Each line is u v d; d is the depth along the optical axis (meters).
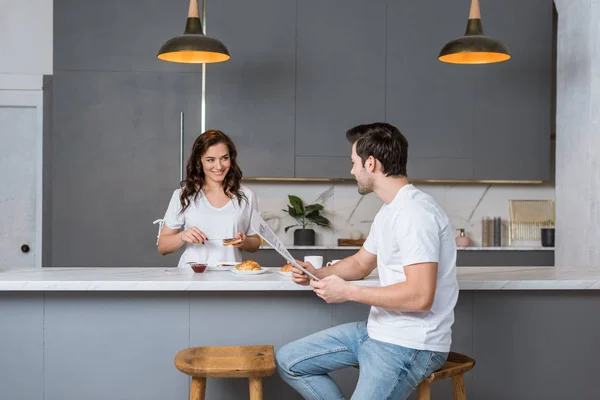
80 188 4.70
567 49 4.55
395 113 4.85
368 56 4.83
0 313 2.62
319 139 4.81
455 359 2.32
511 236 5.39
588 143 4.30
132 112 4.72
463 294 2.75
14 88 4.94
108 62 4.70
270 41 4.77
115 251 4.73
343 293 2.08
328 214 5.29
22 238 5.07
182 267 3.10
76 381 2.64
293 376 2.29
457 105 4.88
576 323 2.79
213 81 4.75
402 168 2.16
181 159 4.74
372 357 2.11
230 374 2.14
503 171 4.93
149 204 4.74
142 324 2.65
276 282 2.54
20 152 5.06
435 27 4.86
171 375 2.66
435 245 2.02
